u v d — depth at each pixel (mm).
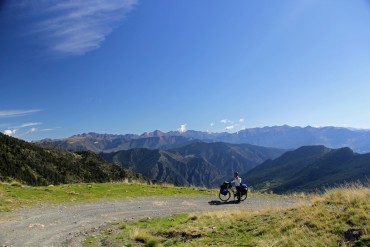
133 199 30047
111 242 16000
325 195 18797
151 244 15523
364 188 18484
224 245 13938
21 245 15188
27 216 21219
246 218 17969
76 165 195625
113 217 22469
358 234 12258
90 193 31234
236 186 29672
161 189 36656
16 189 29203
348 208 15039
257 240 13836
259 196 33656
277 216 16812
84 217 22062
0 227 18141
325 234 12867
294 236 13297
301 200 29969
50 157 189750
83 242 16094
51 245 15367
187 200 30484
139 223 20531
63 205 25672
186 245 14664
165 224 19906
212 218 19766
